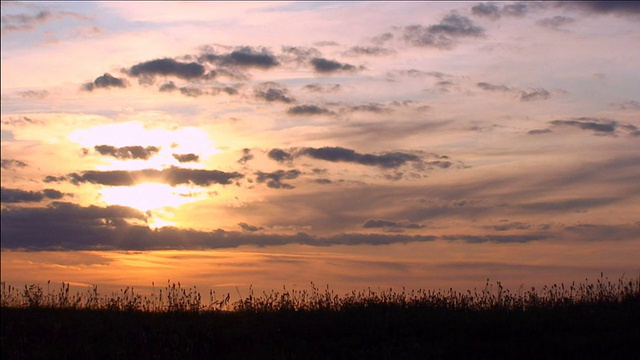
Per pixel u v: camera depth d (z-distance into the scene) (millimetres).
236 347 13422
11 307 16141
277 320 14773
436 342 13023
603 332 13250
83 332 14109
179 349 13258
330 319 14602
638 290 16188
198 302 16641
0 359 12609
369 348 13047
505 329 13609
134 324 14688
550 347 12688
